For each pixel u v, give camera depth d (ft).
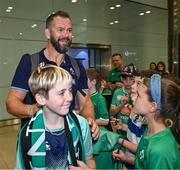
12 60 23.70
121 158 4.90
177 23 29.40
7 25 23.39
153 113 4.25
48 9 25.95
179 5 29.14
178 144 4.19
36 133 3.74
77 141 3.83
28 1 24.57
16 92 5.74
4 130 20.36
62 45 5.79
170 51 29.78
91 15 29.30
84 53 28.89
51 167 3.75
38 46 25.35
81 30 28.60
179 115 4.24
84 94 6.09
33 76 3.87
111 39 31.07
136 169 4.26
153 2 34.76
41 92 3.75
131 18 32.94
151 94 4.24
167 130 4.15
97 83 9.26
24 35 24.43
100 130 4.84
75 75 5.96
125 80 9.62
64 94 3.74
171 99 4.17
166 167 3.71
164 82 4.31
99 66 29.94
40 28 25.43
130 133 5.83
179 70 29.12
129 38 32.81
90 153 4.15
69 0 27.53
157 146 3.85
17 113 5.35
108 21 30.76
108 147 4.72
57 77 3.69
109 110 10.00
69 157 3.76
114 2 31.22
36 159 3.72
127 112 8.41
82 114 5.71
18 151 3.86
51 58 5.90
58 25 5.73
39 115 3.86
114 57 16.92
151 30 35.12
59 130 3.78
